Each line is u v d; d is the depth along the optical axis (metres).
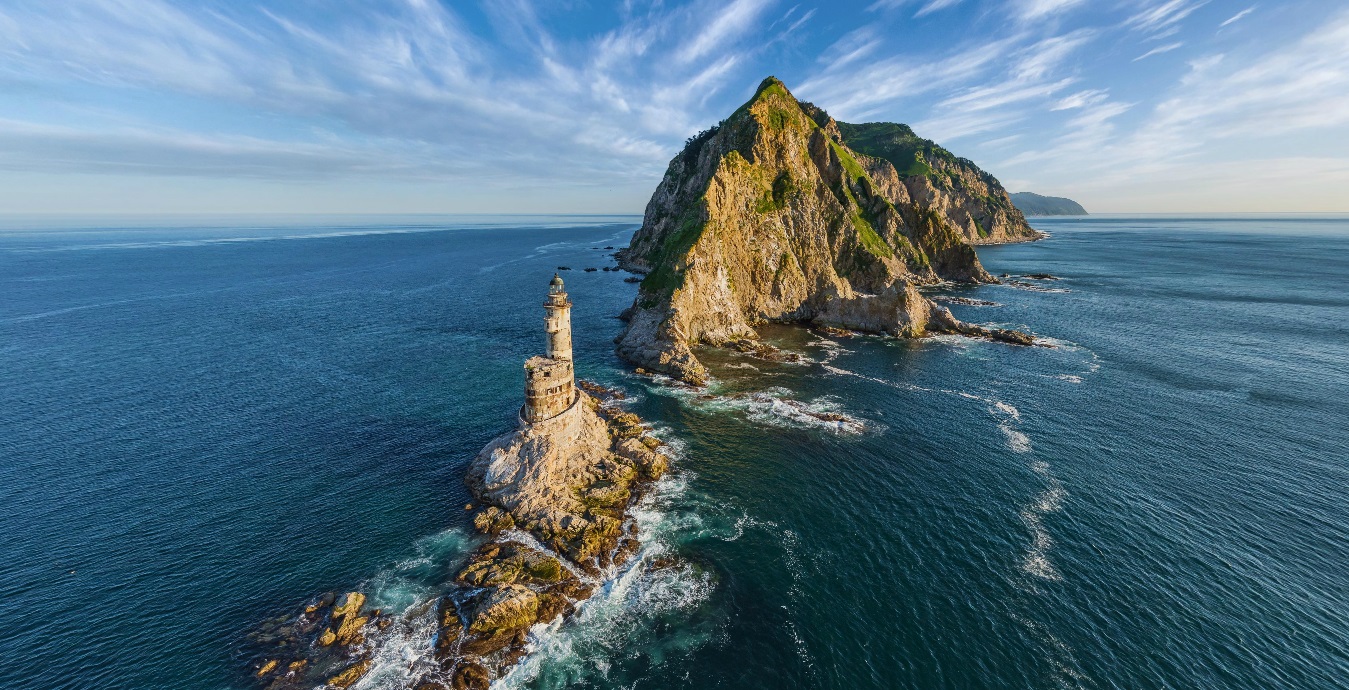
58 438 56.44
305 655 32.16
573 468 49.94
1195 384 74.94
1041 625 34.09
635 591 37.41
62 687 30.03
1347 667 31.14
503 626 33.94
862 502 47.25
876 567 39.38
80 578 37.56
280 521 44.03
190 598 36.22
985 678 30.77
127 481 48.94
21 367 77.75
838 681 30.80
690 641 33.53
